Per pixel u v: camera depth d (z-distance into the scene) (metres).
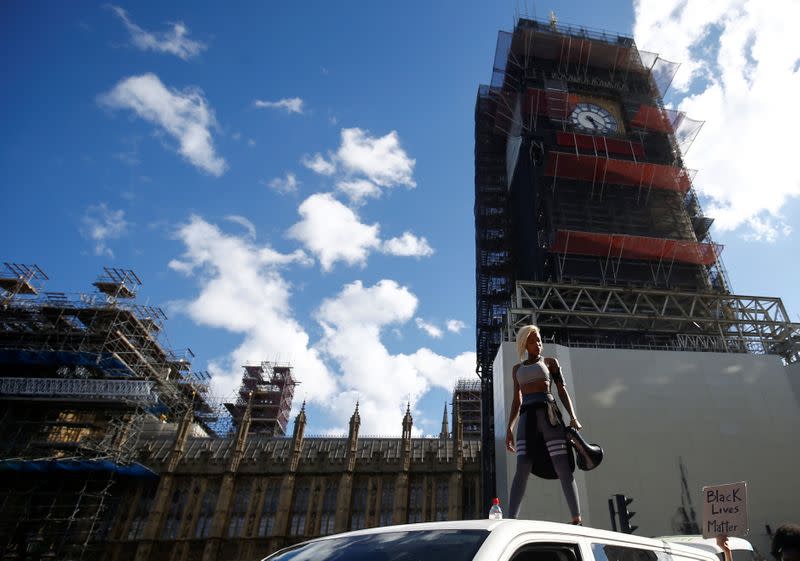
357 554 3.44
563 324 38.28
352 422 61.62
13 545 50.94
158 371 66.75
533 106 53.31
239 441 59.94
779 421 32.84
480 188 62.47
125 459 54.81
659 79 59.69
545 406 5.46
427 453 59.44
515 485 5.31
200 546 53.19
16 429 56.84
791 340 38.88
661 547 4.55
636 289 39.62
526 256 50.72
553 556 3.31
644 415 32.22
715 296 40.16
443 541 3.19
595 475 29.67
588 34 60.38
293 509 56.41
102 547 52.66
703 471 30.55
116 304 63.03
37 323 62.06
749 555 13.67
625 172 49.28
